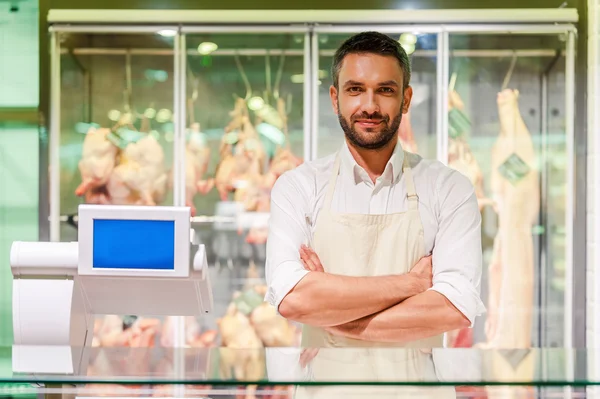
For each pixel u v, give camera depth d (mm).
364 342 1538
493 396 1085
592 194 3408
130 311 1395
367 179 1703
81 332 1342
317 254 1690
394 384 1043
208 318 3637
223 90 3664
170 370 1105
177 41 3467
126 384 1055
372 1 3436
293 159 3582
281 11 3354
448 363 1145
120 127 3613
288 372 1092
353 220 1667
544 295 3570
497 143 3555
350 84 1605
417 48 3523
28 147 3574
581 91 3418
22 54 3570
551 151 3586
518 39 3553
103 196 3584
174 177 3529
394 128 1623
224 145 3604
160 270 1202
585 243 3441
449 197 1686
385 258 1662
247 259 3662
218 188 3576
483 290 3582
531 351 1232
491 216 3582
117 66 3623
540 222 3578
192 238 1267
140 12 3373
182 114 3494
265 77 3660
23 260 1249
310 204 1721
